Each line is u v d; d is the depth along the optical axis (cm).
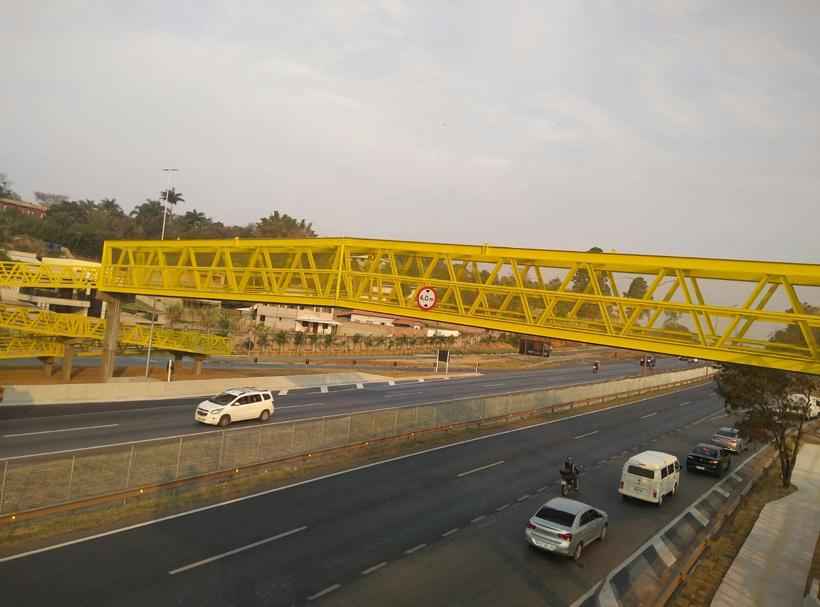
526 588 1594
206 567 1527
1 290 7481
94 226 14225
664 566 1862
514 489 2573
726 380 3222
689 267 1997
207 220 16775
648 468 2553
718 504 2705
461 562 1722
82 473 1966
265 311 9781
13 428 2867
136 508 1898
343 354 8969
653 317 2067
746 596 1677
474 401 3991
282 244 3145
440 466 2855
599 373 9700
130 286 4012
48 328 4150
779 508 2700
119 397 4000
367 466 2728
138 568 1484
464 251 2539
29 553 1506
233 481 2273
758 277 1952
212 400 3397
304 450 2728
